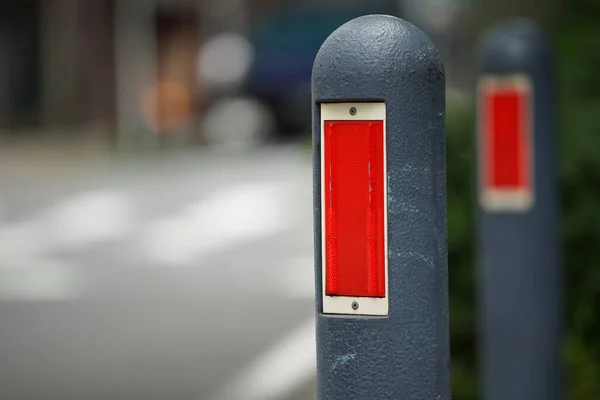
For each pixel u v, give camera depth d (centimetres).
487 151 622
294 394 972
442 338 392
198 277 1580
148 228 2077
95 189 2694
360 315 391
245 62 4394
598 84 852
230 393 982
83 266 1683
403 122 387
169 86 4494
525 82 617
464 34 990
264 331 1230
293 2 4588
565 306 793
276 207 2323
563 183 793
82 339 1207
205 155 3753
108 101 4828
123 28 4331
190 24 5081
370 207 388
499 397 623
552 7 923
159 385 1016
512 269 619
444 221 394
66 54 4778
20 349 1167
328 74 389
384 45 387
